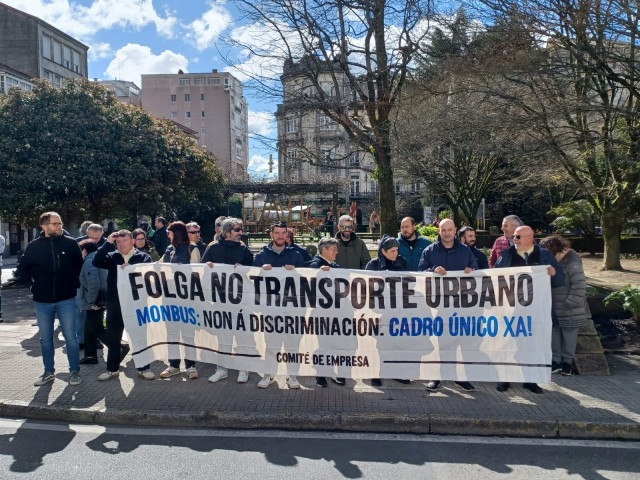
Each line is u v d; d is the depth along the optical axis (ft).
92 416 17.02
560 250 19.97
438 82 34.60
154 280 19.95
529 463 13.97
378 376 18.67
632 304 25.13
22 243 112.37
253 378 20.57
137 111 58.65
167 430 16.34
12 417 17.48
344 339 18.76
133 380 20.26
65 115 51.47
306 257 21.77
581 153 35.19
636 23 26.23
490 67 30.55
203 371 21.62
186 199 67.67
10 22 134.82
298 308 18.89
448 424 16.03
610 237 50.06
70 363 19.63
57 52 145.79
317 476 13.24
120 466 13.80
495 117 31.94
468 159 71.15
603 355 20.99
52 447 15.05
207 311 19.61
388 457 14.35
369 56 37.47
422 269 19.54
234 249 20.53
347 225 22.12
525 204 98.17
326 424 16.34
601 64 28.45
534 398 17.97
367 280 18.61
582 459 14.21
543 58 29.53
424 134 37.73
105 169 50.83
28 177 47.26
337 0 35.70
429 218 84.58
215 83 268.82
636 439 15.56
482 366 18.28
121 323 20.31
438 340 18.45
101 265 20.27
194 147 66.23
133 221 63.31
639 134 33.24
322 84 42.11
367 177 164.76
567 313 19.97
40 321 19.60
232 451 14.75
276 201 103.55
